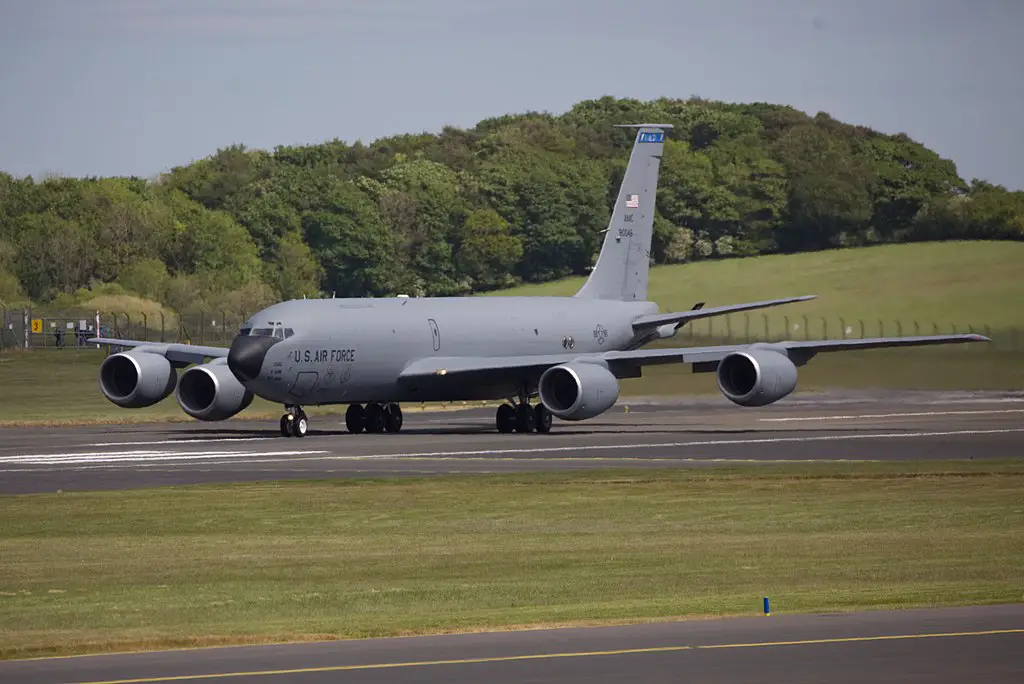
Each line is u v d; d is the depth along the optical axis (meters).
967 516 115.31
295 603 79.75
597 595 81.81
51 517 117.19
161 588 85.06
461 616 74.25
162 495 130.62
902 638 64.62
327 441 191.50
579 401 193.62
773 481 139.75
